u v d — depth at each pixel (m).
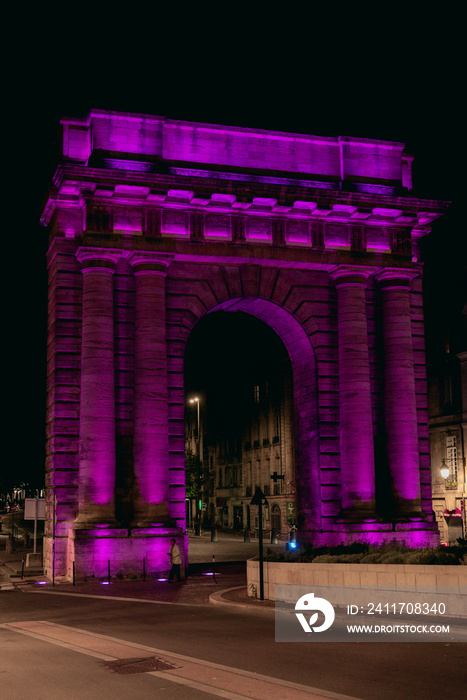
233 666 16.31
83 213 41.06
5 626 23.02
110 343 40.00
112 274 40.88
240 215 42.75
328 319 44.94
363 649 18.27
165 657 17.19
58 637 20.42
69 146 41.81
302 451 45.38
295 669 15.95
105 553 37.56
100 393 39.22
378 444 44.81
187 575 39.50
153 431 39.59
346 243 44.47
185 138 42.75
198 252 41.75
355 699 13.24
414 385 45.25
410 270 45.16
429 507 45.25
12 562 49.28
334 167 45.25
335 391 44.41
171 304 42.25
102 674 15.47
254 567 28.11
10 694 13.87
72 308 41.12
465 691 13.91
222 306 45.88
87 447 38.78
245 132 43.84
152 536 38.38
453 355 62.94
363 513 41.97
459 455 61.47
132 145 41.50
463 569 21.59
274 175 43.91
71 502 39.59
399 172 46.34
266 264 43.47
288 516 75.75
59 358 40.59
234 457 108.06
